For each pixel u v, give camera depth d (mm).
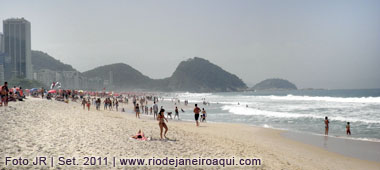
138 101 83062
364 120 25734
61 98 40844
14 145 8391
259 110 39406
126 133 12883
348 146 15453
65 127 12578
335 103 50094
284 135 19125
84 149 8898
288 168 9805
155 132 14531
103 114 25719
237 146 13312
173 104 68562
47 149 8383
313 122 26047
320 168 10664
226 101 81312
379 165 11617
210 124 24609
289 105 49906
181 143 12016
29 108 18938
